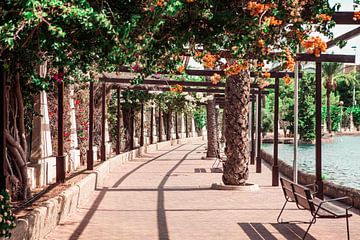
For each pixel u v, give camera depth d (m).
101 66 8.24
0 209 6.10
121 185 16.64
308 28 7.85
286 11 7.30
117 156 23.98
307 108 62.25
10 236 6.20
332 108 84.62
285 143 63.44
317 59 12.61
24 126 12.36
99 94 25.47
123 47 6.22
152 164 25.58
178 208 12.05
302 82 62.19
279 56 8.32
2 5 5.68
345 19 8.62
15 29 5.71
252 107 27.83
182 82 20.08
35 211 8.27
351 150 52.28
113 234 9.07
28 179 11.78
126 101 30.03
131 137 30.94
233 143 15.51
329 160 40.16
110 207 12.13
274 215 11.11
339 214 8.16
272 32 7.81
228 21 7.17
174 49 7.37
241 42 7.30
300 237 8.84
